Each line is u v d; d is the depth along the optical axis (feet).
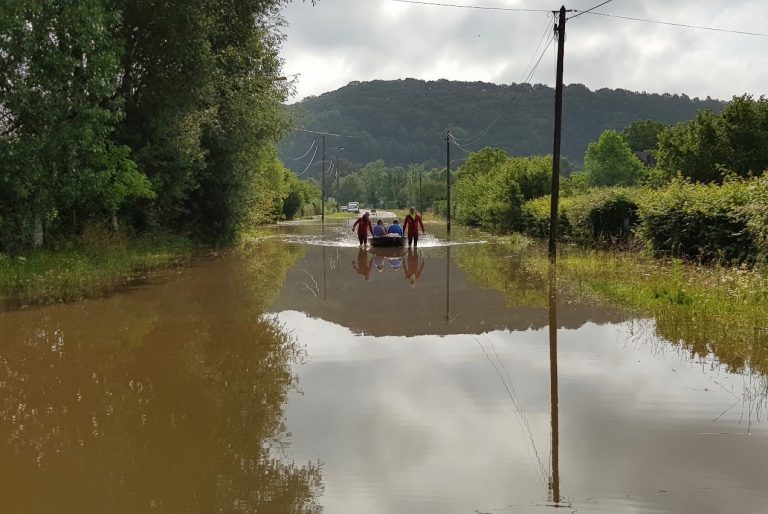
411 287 44.45
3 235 47.93
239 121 74.23
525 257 67.15
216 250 77.71
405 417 16.84
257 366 22.43
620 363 22.25
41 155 44.80
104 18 47.26
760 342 24.71
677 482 12.77
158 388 19.80
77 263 48.32
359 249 82.53
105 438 15.58
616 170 234.58
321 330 29.07
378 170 441.68
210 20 59.82
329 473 13.38
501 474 13.23
